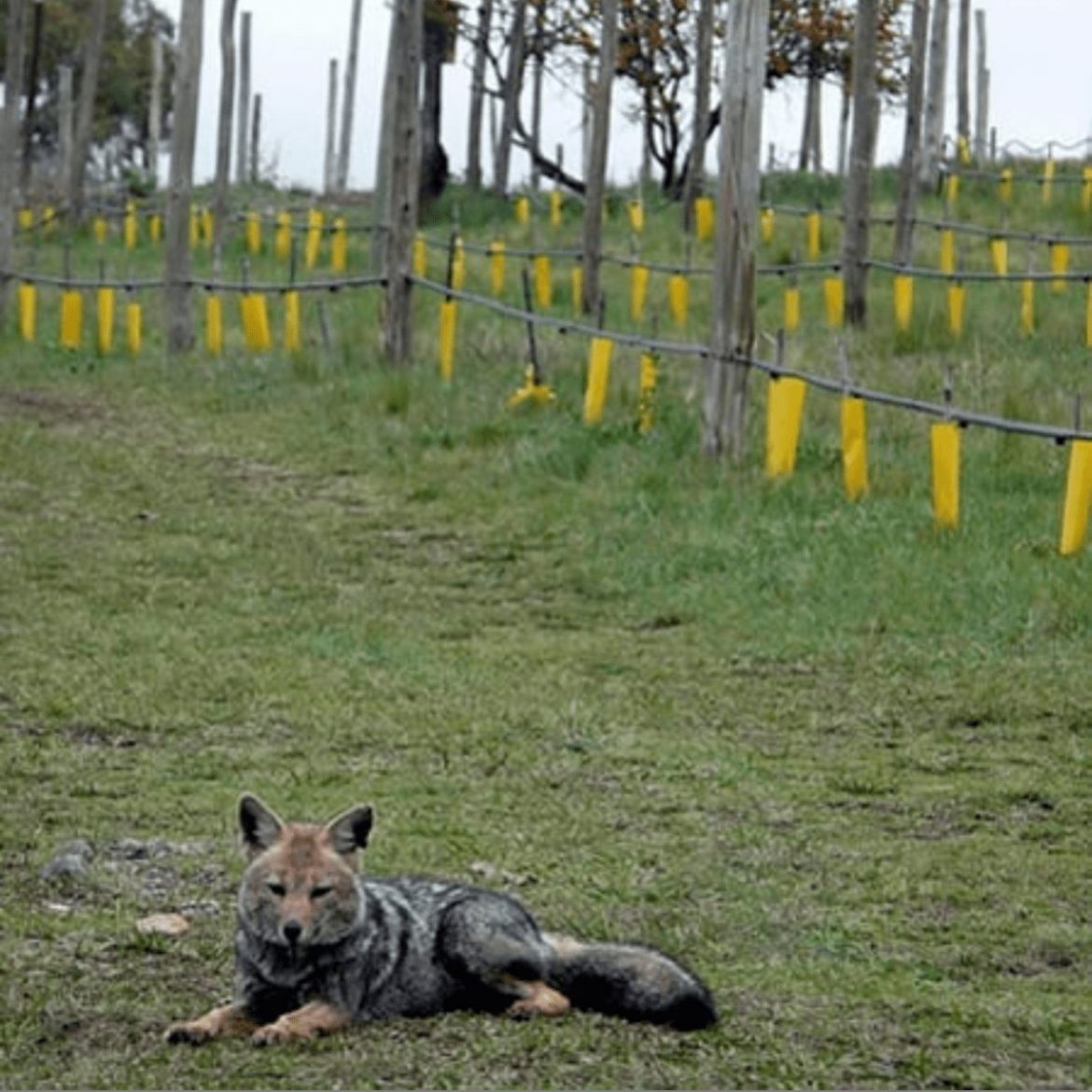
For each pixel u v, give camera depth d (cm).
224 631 1933
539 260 4275
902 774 1501
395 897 948
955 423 2177
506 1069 882
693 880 1234
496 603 2083
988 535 2150
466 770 1494
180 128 3709
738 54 2494
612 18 4003
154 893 1188
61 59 8150
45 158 8412
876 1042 952
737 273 2519
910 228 4144
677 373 3152
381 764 1505
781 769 1514
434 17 6000
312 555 2266
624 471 2541
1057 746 1581
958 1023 984
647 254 4747
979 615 1906
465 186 6347
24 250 5506
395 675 1775
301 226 5456
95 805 1379
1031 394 2908
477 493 2534
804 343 3456
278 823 927
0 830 1313
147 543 2302
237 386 3303
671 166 5916
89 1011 977
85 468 2695
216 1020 927
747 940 1123
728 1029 951
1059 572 1995
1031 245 4284
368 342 3603
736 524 2270
